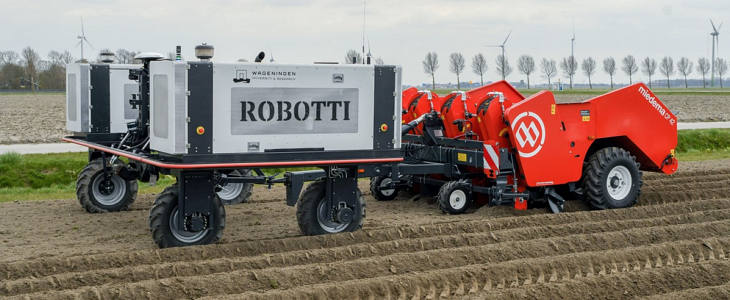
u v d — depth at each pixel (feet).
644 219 31.65
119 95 35.17
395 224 32.19
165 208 25.76
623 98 35.68
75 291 20.42
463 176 35.63
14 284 21.25
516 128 33.24
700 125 106.73
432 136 35.91
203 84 24.80
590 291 21.84
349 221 28.30
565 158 34.50
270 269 22.84
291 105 26.20
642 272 23.34
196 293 20.93
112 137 35.17
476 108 34.65
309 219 28.09
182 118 24.58
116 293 20.47
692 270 23.63
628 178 35.88
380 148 27.86
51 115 126.72
